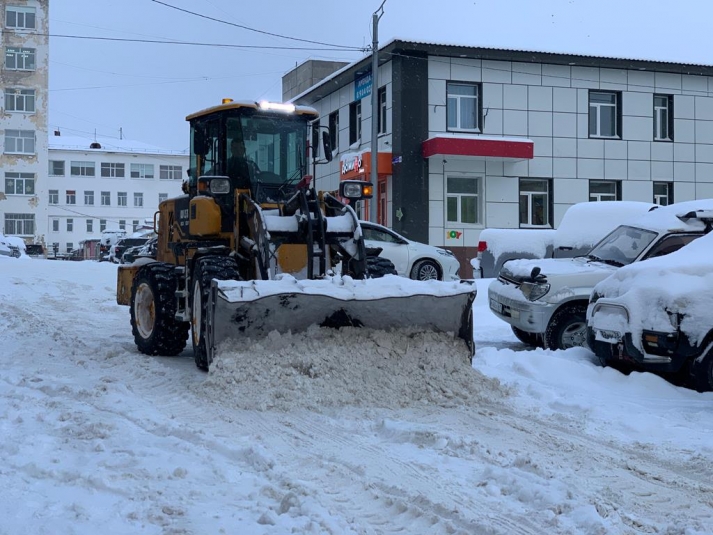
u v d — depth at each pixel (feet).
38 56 171.73
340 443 19.19
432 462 17.61
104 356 31.63
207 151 30.27
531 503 15.05
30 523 13.17
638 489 16.21
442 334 25.89
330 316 24.91
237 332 24.62
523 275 34.50
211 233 29.40
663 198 92.89
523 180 87.25
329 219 28.63
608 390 26.20
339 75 94.32
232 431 20.12
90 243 194.80
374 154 77.66
